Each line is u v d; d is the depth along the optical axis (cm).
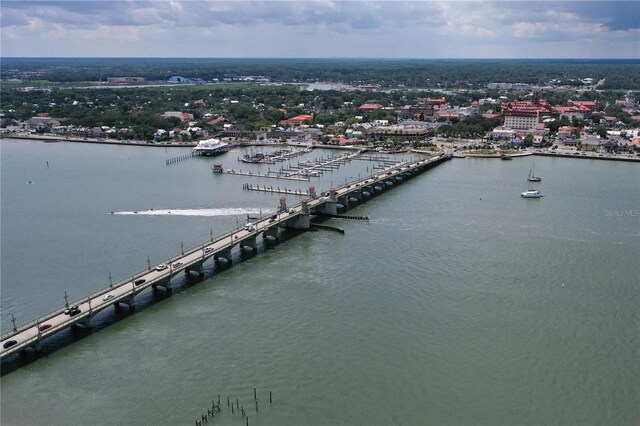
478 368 14588
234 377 14275
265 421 12650
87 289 19588
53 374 14600
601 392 13638
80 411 13138
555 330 16462
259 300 18625
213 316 17538
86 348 15800
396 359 14988
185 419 12781
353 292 19088
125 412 13062
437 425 12506
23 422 12800
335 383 13988
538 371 14462
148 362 15038
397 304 18125
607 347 15550
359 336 16138
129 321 17338
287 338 16088
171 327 16888
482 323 16875
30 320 17375
